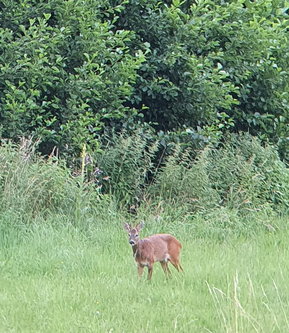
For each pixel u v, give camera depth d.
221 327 20.39
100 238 31.70
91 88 37.91
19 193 32.94
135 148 37.88
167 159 39.19
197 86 40.31
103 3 39.03
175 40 40.66
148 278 25.98
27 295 23.66
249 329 19.64
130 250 30.59
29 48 36.88
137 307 22.33
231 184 38.88
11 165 33.66
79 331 20.11
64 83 37.72
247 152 41.03
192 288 24.86
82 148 36.94
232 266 27.70
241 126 44.28
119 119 39.88
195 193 37.38
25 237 30.81
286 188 40.34
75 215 33.41
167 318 21.55
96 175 36.22
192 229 34.31
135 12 40.88
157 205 36.84
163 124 42.62
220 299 23.48
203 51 42.03
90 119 37.19
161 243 26.45
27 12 38.28
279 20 45.16
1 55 37.09
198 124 41.62
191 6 40.97
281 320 20.64
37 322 20.97
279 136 43.94
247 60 42.53
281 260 29.16
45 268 27.45
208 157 39.72
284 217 38.53
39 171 34.25
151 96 41.06
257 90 43.53
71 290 24.00
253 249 30.89
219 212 35.75
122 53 38.81
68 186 34.09
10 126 36.62
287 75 44.28
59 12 38.25
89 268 27.34
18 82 37.31
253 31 41.59
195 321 21.23
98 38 38.06
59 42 37.19
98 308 22.19
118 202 37.62
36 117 36.97
